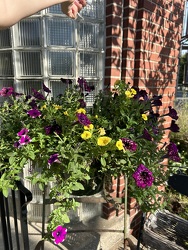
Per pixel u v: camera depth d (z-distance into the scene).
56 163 1.03
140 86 2.00
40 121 1.16
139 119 1.26
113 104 1.27
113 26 1.80
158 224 2.22
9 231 1.24
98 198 1.36
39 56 1.76
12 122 1.19
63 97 1.33
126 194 1.23
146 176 1.02
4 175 1.00
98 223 2.02
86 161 1.07
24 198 1.08
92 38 1.85
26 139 1.02
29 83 1.81
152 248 1.99
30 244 1.70
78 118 1.03
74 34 1.78
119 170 1.14
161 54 2.19
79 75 1.85
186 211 2.61
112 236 1.92
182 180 1.37
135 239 2.02
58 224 1.00
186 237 2.07
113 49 1.84
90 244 1.81
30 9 0.63
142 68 1.99
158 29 2.08
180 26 2.39
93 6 1.79
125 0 1.83
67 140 1.08
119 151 1.09
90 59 1.88
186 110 3.80
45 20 1.69
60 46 1.76
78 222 2.01
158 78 2.22
